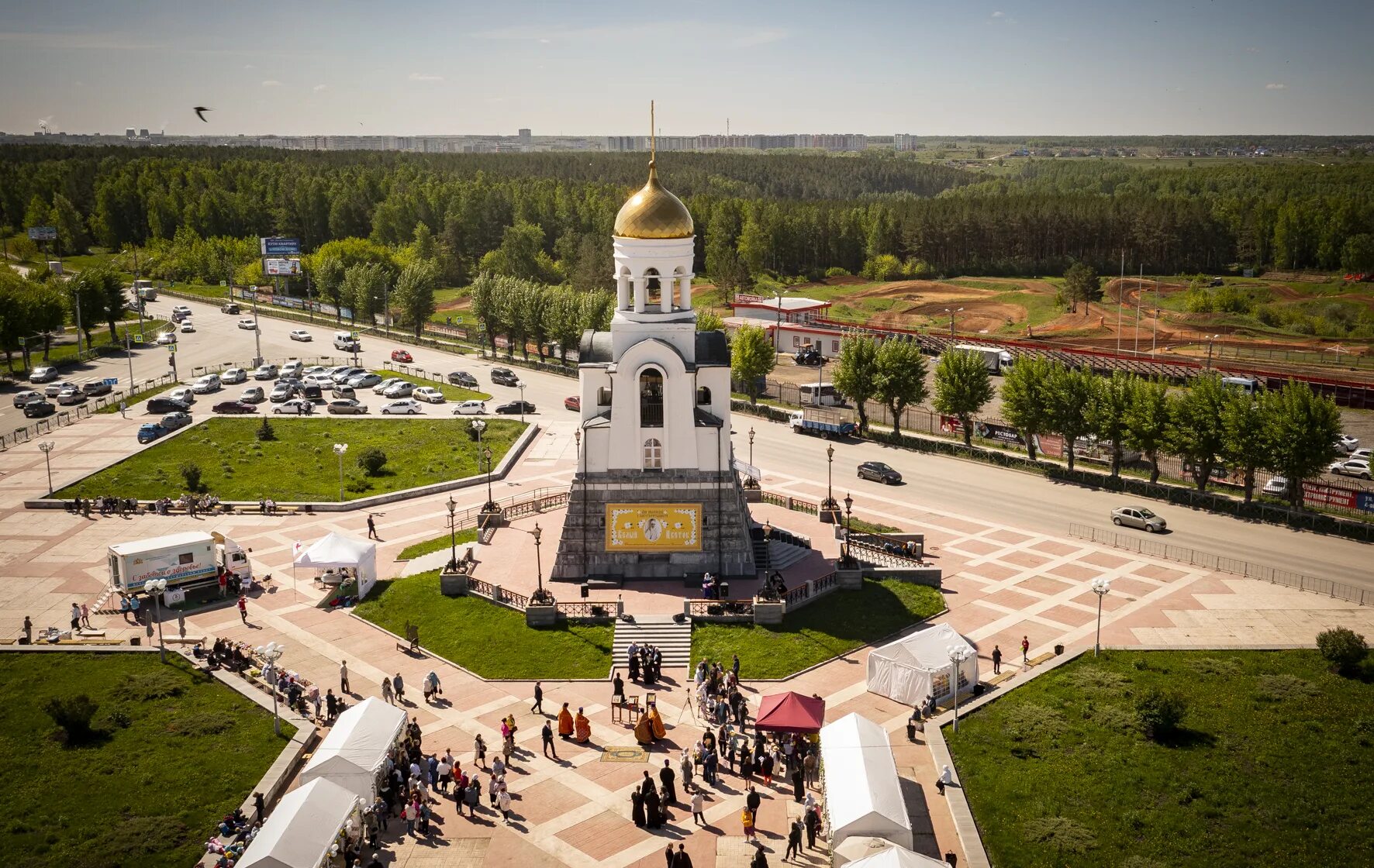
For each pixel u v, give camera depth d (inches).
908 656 2674.7
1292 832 2112.5
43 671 2842.0
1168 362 7121.1
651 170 3361.2
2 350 6948.8
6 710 2632.9
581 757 2474.2
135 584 3282.5
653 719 2518.5
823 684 2805.1
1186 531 3946.9
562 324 6943.9
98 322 7805.1
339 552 3329.2
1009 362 7229.3
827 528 3924.7
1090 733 2498.8
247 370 6870.1
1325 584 3420.3
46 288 7313.0
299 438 5319.9
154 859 2053.4
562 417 5792.3
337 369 6658.5
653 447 3420.3
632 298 3508.9
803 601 3245.6
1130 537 3882.9
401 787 2298.2
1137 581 3474.4
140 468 4744.1
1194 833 2117.4
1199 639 3034.0
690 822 2225.6
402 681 2785.4
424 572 3531.0
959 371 4953.3
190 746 2465.6
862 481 4613.7
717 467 3410.4
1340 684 2728.8
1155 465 4372.5
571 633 3068.4
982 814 2201.0
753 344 5974.4
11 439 5241.1
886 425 5625.0
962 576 3531.0
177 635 3095.5
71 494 4357.8
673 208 3312.0
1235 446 3988.7
